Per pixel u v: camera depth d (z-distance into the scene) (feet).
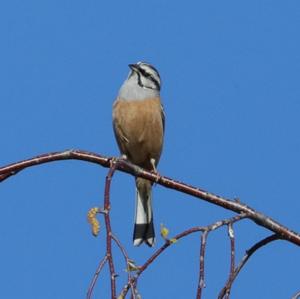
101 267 22.06
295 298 24.39
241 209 31.58
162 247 23.38
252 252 29.58
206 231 24.11
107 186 25.34
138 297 21.90
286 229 30.30
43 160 33.24
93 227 24.63
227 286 23.90
